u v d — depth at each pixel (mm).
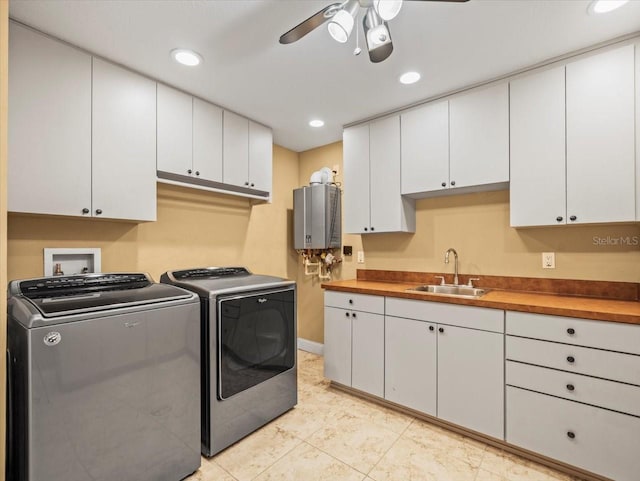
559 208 1917
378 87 2293
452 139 2338
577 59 1873
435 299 2119
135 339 1488
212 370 1844
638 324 1496
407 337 2258
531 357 1771
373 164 2771
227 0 1482
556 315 1700
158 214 2486
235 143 2689
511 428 1832
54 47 1728
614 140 1761
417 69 2061
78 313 1322
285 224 3633
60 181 1739
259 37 1752
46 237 1920
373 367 2434
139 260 2359
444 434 2055
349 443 1965
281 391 2273
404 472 1713
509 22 1625
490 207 2465
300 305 3768
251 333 2070
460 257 2600
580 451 1627
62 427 1277
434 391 2125
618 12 1549
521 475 1684
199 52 1884
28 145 1637
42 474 1229
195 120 2398
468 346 1989
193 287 1959
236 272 2684
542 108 1980
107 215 1920
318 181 3295
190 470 1697
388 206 2680
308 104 2559
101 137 1901
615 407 1545
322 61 1979
